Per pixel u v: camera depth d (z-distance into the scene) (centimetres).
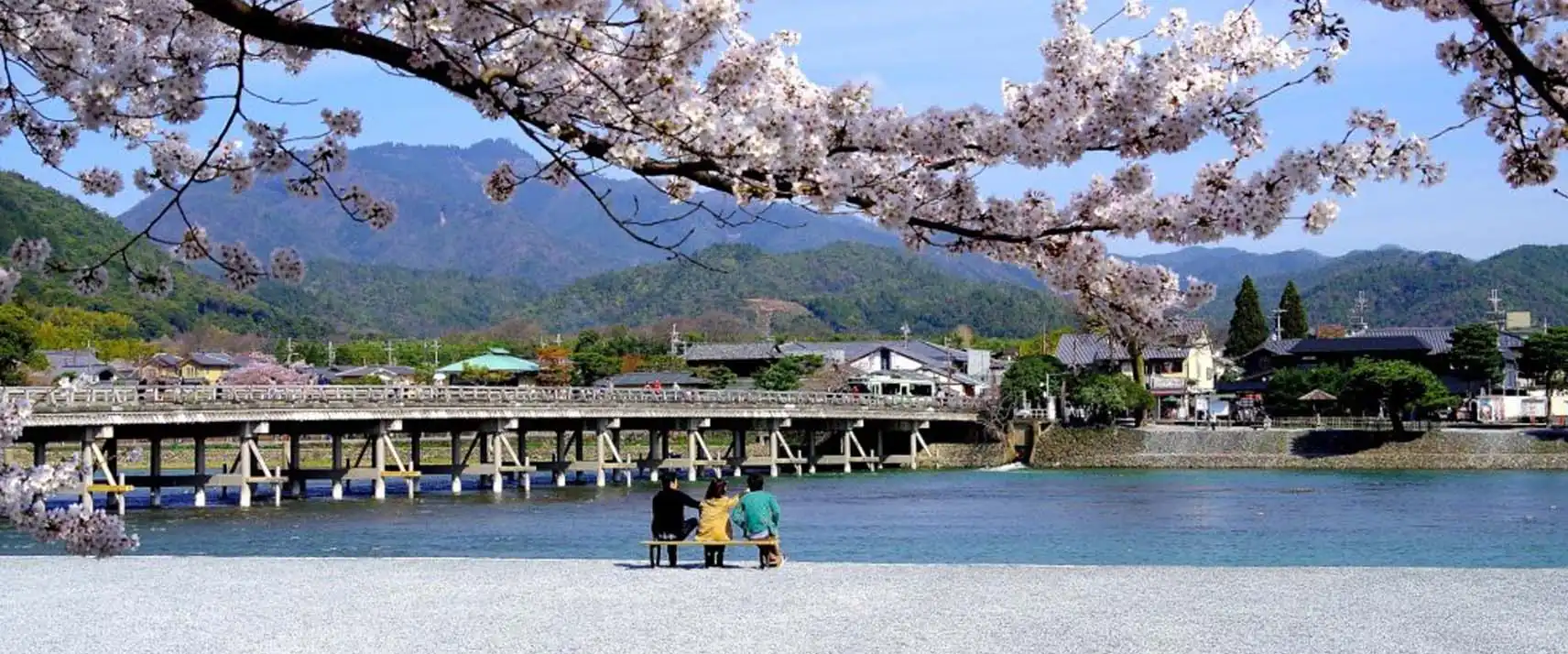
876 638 1474
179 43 751
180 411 4547
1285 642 1446
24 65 793
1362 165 713
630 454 8169
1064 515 4162
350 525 3925
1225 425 7781
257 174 789
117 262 746
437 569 2211
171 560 2411
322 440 8638
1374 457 6738
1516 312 11112
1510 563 2883
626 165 694
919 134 723
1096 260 781
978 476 6512
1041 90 728
